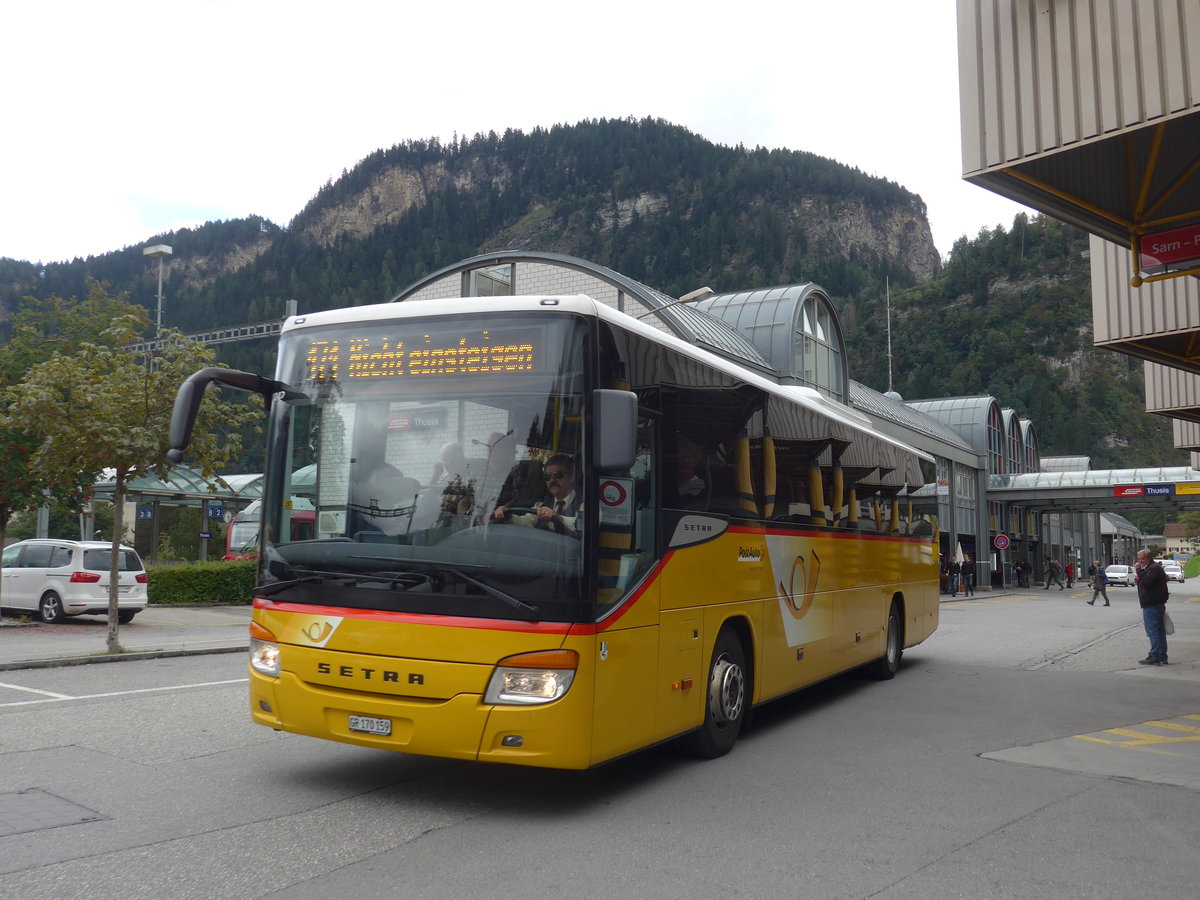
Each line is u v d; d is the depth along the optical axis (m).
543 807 6.34
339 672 6.13
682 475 7.26
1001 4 9.84
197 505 42.66
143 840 5.47
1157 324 15.88
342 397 6.49
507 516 5.96
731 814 6.27
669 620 6.92
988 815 6.35
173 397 15.32
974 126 9.98
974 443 59.66
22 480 19.98
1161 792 7.05
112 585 15.27
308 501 6.46
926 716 10.23
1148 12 8.84
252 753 7.72
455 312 6.38
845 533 11.23
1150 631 15.90
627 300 32.41
